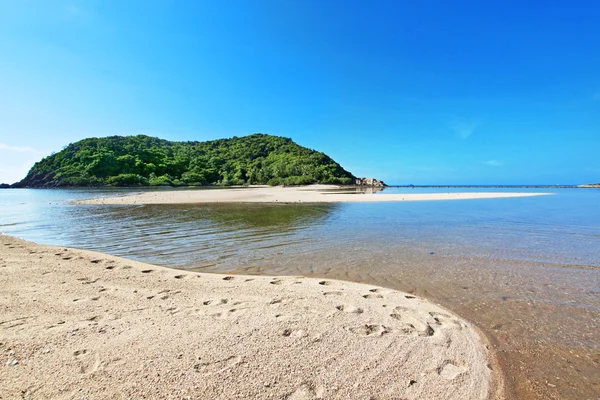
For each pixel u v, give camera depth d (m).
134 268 6.52
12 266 6.41
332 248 8.60
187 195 35.69
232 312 4.07
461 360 3.14
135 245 9.12
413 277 6.02
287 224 13.11
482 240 9.67
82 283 5.34
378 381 2.71
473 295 5.06
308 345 3.21
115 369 2.72
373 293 4.98
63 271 6.10
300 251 8.27
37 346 3.09
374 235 10.52
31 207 22.39
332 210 19.19
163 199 29.42
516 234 10.72
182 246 8.96
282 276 6.09
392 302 4.60
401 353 3.17
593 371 3.04
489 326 3.97
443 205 23.47
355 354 3.09
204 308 4.22
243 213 17.48
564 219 15.01
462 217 15.66
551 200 31.34
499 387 2.77
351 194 40.22
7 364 2.77
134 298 4.62
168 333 3.42
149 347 3.10
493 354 3.32
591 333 3.79
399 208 20.66
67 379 2.58
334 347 3.20
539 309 4.51
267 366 2.82
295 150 141.62
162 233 11.09
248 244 9.20
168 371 2.70
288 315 3.97
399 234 10.72
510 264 6.94
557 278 5.94
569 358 3.26
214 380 2.59
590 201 29.80
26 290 4.89
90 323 3.68
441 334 3.65
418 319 4.02
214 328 3.56
